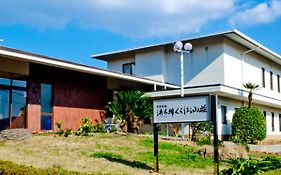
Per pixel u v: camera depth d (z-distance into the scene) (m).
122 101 21.22
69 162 10.35
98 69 19.23
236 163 9.18
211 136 18.81
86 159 10.95
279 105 30.33
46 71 18.64
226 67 24.38
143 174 9.35
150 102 22.72
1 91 16.52
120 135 16.75
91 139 14.90
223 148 13.30
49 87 18.81
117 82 23.17
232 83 24.94
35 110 17.91
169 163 11.07
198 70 25.12
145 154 12.34
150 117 22.78
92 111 21.14
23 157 10.78
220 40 24.36
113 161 10.86
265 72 30.41
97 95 21.61
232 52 25.25
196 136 18.86
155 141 9.93
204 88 21.64
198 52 25.25
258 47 26.70
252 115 22.03
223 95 23.19
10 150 11.84
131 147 13.67
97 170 9.45
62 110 19.31
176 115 9.56
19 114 17.19
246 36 24.62
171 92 22.39
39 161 10.29
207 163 11.46
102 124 20.03
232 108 25.02
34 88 17.97
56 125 18.62
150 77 26.73
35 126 17.81
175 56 26.23
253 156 14.70
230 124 24.50
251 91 23.84
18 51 15.24
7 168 7.20
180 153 13.07
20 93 17.33
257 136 21.89
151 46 26.36
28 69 17.64
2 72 16.47
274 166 8.95
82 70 18.41
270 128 30.98
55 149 12.31
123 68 28.55
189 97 9.38
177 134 22.08
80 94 20.48
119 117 20.97
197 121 9.17
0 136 14.09
